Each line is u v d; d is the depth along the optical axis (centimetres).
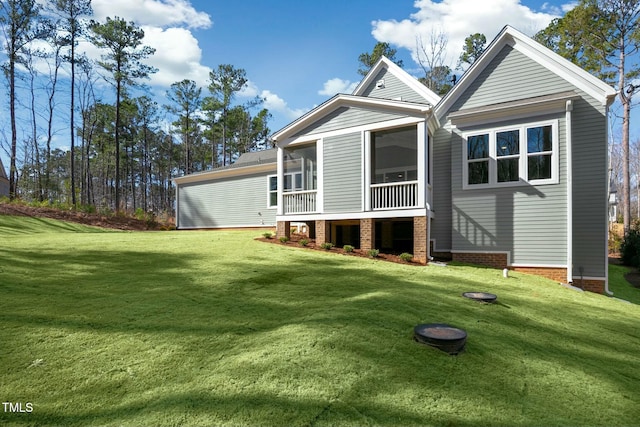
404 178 1509
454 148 1105
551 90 1041
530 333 484
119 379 308
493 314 549
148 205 5194
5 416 256
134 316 448
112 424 251
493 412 283
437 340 384
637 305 811
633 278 1380
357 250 1090
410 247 1386
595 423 283
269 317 465
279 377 312
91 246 945
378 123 1075
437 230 1171
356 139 1115
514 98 1094
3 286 543
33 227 1454
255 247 1050
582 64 2241
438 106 1175
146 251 906
